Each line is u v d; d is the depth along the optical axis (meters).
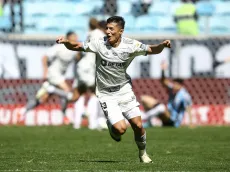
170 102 45.12
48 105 46.31
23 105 46.56
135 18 54.56
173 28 54.28
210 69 48.31
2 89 46.69
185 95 44.69
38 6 53.94
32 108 45.94
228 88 48.28
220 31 55.25
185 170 20.42
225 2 56.53
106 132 39.72
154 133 38.97
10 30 51.41
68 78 46.19
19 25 51.78
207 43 48.28
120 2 55.03
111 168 20.75
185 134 38.22
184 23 54.03
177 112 44.91
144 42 49.44
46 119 46.28
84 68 42.56
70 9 54.44
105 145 31.17
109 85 22.48
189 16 54.22
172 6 54.94
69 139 34.62
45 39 47.41
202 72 48.31
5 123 46.31
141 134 22.55
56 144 31.55
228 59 48.28
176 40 48.38
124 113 22.55
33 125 45.59
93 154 26.53
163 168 20.89
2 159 24.08
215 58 48.34
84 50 22.45
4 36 49.03
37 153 26.77
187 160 24.00
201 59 48.28
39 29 53.66
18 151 27.67
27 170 20.08
